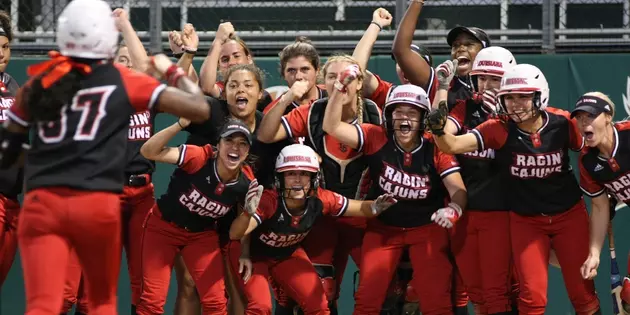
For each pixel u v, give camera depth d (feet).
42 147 27.48
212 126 40.86
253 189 37.40
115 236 28.50
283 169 38.42
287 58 42.52
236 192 38.83
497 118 39.04
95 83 27.63
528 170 38.37
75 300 42.55
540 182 38.99
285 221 39.09
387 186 39.17
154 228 39.99
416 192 39.17
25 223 27.61
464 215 41.01
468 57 42.83
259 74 41.19
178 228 39.70
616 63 51.06
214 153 38.75
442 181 39.47
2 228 42.93
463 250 41.22
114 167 27.81
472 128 40.70
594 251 39.24
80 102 27.48
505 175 39.70
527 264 39.17
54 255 27.43
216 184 38.40
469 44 42.91
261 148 40.78
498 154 39.11
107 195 27.71
